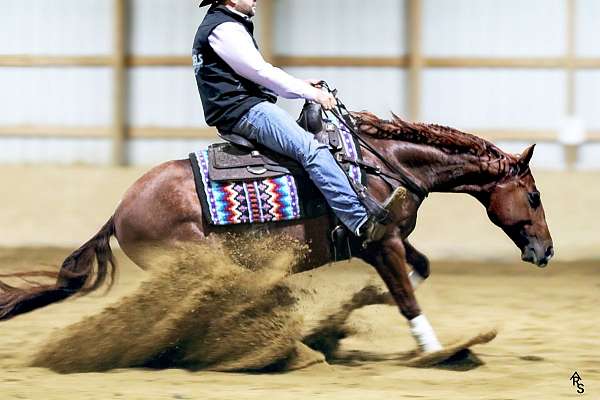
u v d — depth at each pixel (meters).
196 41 9.86
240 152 9.81
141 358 9.96
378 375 9.57
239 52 9.62
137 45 28.91
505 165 10.13
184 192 9.75
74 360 9.88
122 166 28.08
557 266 17.36
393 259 9.85
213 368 9.88
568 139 27.94
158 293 9.87
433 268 17.31
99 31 28.77
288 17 28.75
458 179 10.16
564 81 28.39
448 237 20.55
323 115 9.97
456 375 9.53
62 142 28.86
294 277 11.29
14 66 28.94
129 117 28.97
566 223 21.38
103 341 9.95
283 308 9.89
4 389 8.88
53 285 9.95
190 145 28.86
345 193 9.59
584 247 19.17
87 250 9.97
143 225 9.80
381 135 10.05
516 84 28.50
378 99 28.80
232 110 9.78
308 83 10.07
